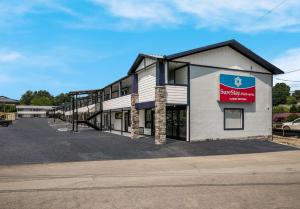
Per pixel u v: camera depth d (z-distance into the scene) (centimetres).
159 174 1027
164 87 1889
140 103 2220
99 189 803
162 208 641
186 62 1975
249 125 2208
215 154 1558
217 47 2066
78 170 1097
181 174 1028
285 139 2442
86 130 3419
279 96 8475
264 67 2297
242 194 757
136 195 744
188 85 1967
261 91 2280
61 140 2142
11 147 1744
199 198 718
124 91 3256
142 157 1442
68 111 6544
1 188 814
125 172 1061
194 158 1423
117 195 742
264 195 748
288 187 836
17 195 741
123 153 1548
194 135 1972
